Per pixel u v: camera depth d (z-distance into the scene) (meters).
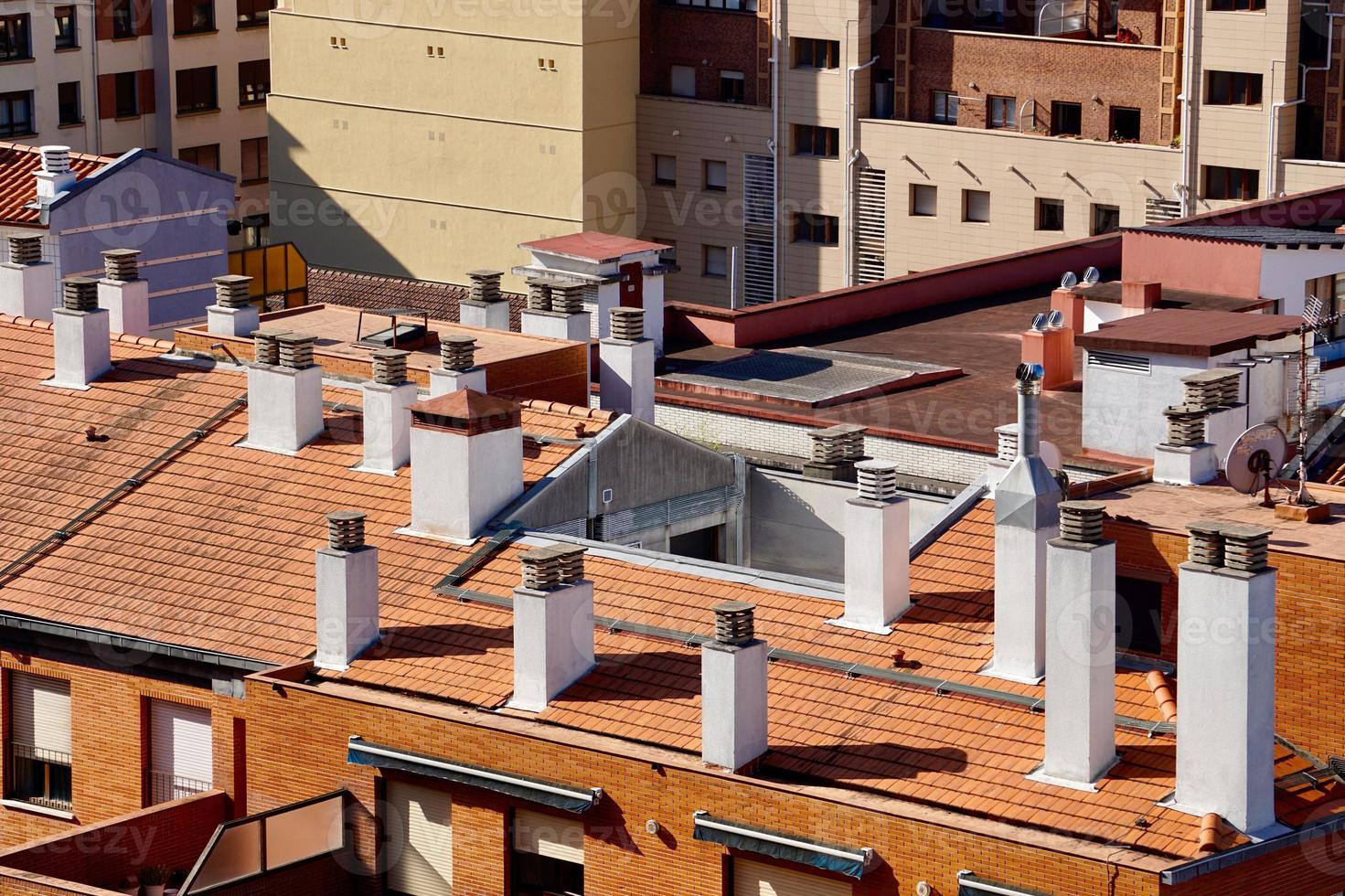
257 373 83.19
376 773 69.94
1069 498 69.44
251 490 81.38
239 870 68.44
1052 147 178.25
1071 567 61.16
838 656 68.38
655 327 114.69
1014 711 64.81
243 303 91.81
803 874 63.06
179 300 134.88
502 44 195.38
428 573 75.62
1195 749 59.91
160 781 76.38
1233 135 169.88
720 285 196.88
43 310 97.94
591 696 68.94
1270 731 59.62
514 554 75.75
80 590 78.31
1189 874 57.59
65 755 78.31
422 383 84.81
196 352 89.69
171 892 70.75
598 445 79.81
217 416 85.75
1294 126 169.12
